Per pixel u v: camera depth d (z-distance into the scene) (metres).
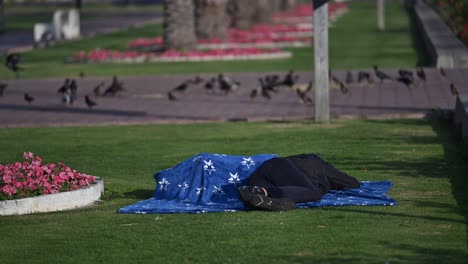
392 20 119.62
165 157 30.81
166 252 17.70
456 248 17.38
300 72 60.53
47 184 22.22
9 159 31.08
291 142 33.19
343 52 76.94
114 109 45.94
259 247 17.81
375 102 45.03
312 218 20.19
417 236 18.34
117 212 21.58
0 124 40.66
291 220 20.03
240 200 21.92
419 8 125.69
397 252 17.16
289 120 39.72
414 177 25.52
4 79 61.47
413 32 98.06
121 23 128.88
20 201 21.59
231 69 65.19
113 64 71.44
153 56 73.25
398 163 27.94
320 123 38.38
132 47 84.94
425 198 22.36
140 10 166.38
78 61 73.25
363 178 25.55
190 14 76.00
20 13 155.38
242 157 22.83
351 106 43.84
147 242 18.52
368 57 71.31
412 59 68.31
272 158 22.25
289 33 103.12
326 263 16.53
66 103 48.16
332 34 99.69
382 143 32.25
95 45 90.12
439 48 62.53
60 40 97.69
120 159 30.56
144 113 44.00
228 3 102.94
